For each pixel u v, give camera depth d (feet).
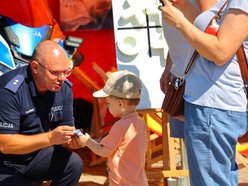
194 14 13.01
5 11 18.20
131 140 13.47
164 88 15.11
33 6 18.40
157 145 23.32
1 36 15.78
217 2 11.98
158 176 16.85
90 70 25.02
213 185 11.30
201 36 10.77
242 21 10.70
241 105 11.21
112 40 25.21
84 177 20.35
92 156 21.84
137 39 16.17
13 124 12.60
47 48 12.52
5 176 13.05
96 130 22.16
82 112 23.91
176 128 14.58
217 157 11.27
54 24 18.51
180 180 16.69
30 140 12.53
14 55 15.80
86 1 24.88
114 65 25.25
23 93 12.71
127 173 13.52
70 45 16.90
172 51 13.48
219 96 11.17
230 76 11.16
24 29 16.48
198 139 11.33
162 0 11.13
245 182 19.70
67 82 13.74
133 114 13.71
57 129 12.57
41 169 13.55
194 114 11.39
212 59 10.84
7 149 12.63
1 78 12.95
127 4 16.25
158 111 16.16
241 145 18.86
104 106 23.79
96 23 24.94
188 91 11.62
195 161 11.41
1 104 12.53
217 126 11.15
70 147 13.44
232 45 10.71
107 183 19.53
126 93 13.53
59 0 25.00
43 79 12.51
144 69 16.17
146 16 16.19
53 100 13.20
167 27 13.51
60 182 13.83
